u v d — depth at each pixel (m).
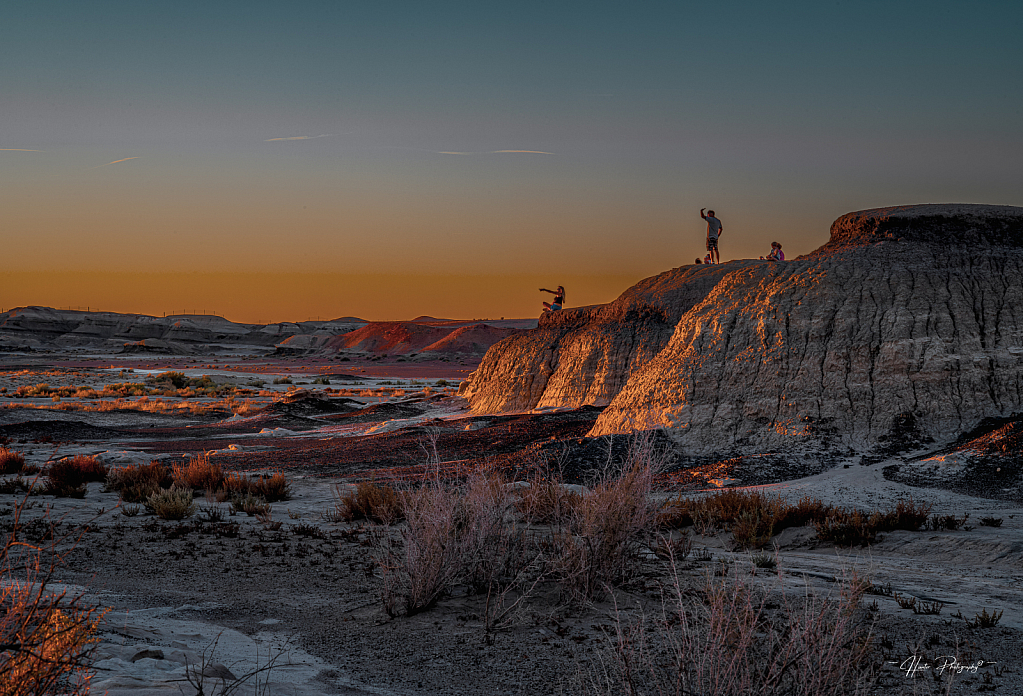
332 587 9.80
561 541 9.45
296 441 34.97
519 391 43.50
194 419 46.81
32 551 11.25
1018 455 18.41
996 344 23.19
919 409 22.20
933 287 24.73
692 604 7.97
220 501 18.83
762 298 26.92
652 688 5.53
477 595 9.20
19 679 3.66
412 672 6.52
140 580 9.98
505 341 48.53
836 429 22.45
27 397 58.41
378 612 8.58
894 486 18.16
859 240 28.73
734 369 25.05
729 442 23.17
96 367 120.94
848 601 6.18
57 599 4.26
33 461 25.27
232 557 11.67
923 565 11.77
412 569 8.68
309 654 7.02
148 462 26.52
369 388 83.69
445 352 176.75
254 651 6.96
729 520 15.19
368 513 15.93
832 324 24.80
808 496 17.14
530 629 7.82
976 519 14.37
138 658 5.96
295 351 197.50
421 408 48.91
